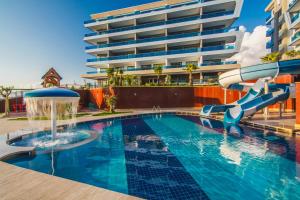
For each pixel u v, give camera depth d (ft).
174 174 16.89
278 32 122.21
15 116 52.31
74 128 38.52
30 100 24.44
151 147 25.64
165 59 115.75
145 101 84.64
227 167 18.52
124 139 30.07
